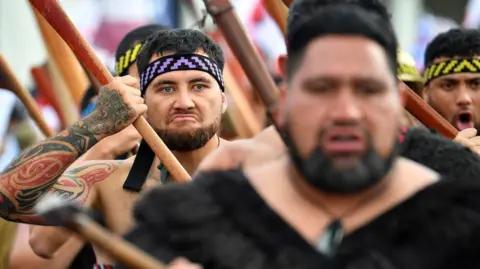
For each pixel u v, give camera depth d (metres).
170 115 10.76
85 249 11.43
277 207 6.29
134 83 10.61
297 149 6.21
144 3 23.16
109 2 23.27
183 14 22.78
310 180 6.18
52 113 19.00
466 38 12.87
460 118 12.98
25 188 10.48
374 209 6.25
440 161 7.20
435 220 6.16
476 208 6.20
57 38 14.02
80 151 10.54
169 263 6.22
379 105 6.16
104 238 5.82
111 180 10.86
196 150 10.84
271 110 7.66
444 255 6.12
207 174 6.46
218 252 6.17
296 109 6.20
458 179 6.36
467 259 6.17
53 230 11.21
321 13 6.24
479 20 26.66
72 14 23.05
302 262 6.10
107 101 10.48
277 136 7.62
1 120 17.91
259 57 8.61
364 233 6.14
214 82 10.92
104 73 10.53
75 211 5.77
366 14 6.25
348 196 6.25
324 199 6.27
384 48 6.24
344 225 6.20
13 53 18.17
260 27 22.12
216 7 8.78
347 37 6.18
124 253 5.86
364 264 6.05
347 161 6.12
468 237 6.12
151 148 10.21
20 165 10.54
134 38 13.06
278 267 6.10
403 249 6.12
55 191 10.69
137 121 10.37
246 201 6.29
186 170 10.89
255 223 6.22
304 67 6.20
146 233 6.33
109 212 10.79
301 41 6.24
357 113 6.10
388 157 6.20
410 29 25.22
